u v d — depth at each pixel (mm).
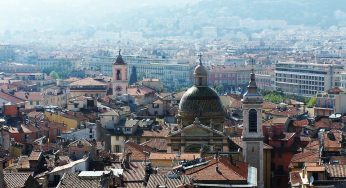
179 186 196375
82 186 199250
